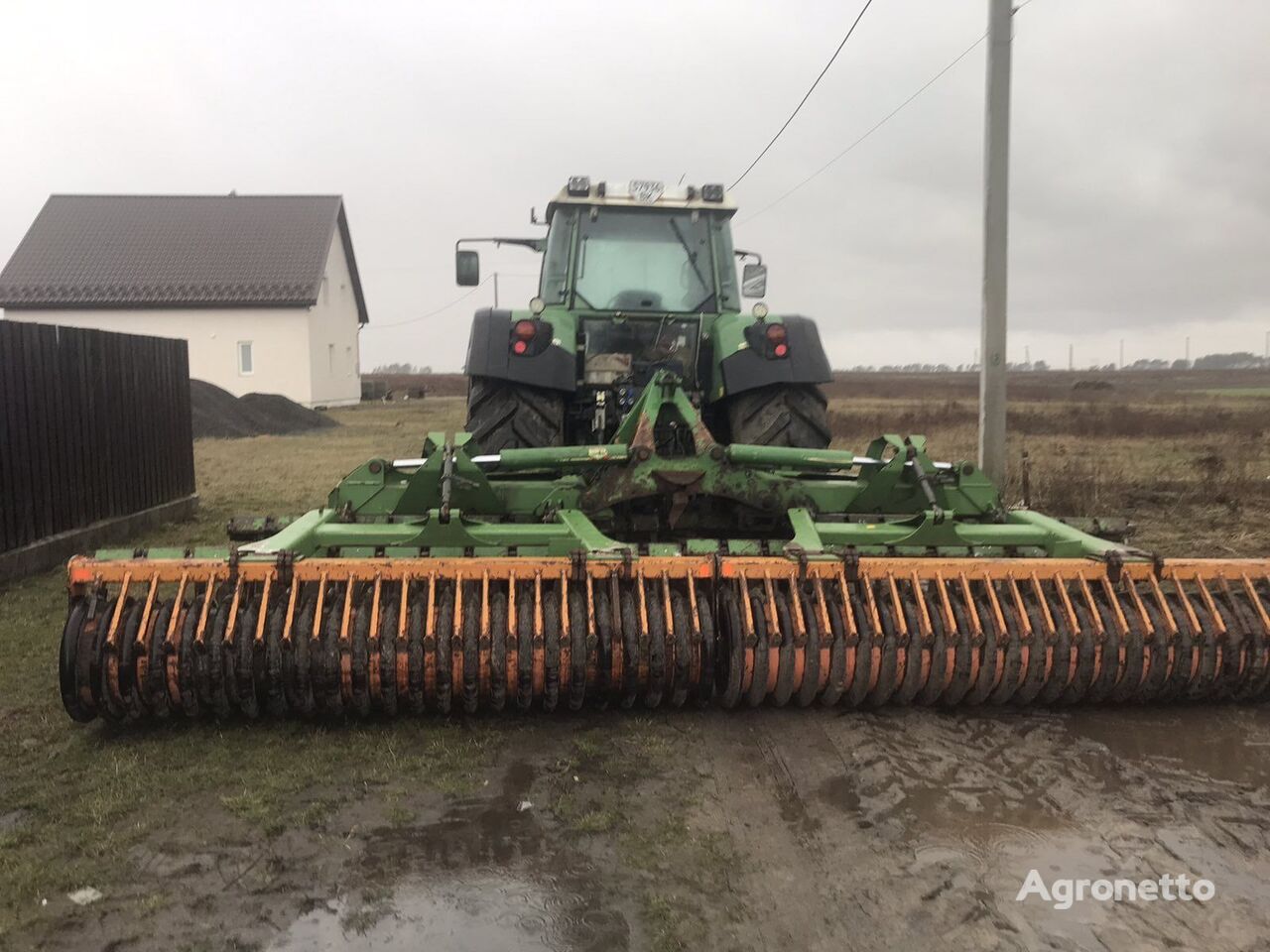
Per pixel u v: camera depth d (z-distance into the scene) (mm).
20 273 31016
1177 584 4203
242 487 12172
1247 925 2695
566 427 6480
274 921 2732
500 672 3857
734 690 3949
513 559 3992
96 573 3889
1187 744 3898
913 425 18250
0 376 6605
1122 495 10156
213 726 4035
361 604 3951
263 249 32188
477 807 3373
